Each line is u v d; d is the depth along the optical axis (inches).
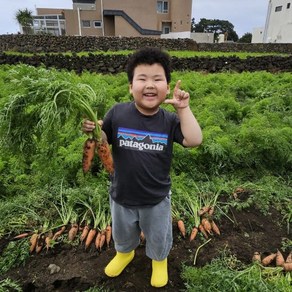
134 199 82.7
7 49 818.2
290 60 495.8
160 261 95.4
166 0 1627.7
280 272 100.7
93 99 84.0
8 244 110.6
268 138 165.5
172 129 79.8
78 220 122.9
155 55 71.9
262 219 129.0
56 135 85.8
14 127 81.4
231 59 485.4
